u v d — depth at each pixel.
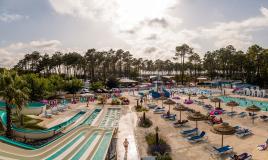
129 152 25.19
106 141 27.42
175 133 32.38
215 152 24.41
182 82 119.62
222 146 25.30
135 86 109.81
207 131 33.19
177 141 28.86
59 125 34.38
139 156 24.00
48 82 59.59
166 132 32.91
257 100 64.88
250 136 30.67
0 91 26.62
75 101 61.44
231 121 39.22
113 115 45.72
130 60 149.12
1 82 26.91
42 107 44.09
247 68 106.38
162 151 24.69
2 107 37.94
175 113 46.50
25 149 19.25
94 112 50.53
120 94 80.00
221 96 73.81
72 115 44.84
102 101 59.94
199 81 126.50
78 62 124.94
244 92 77.62
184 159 23.33
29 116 40.38
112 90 87.94
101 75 145.12
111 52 137.50
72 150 22.95
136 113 47.59
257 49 100.25
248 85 96.50
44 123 37.19
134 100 66.62
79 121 39.78
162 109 47.62
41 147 20.69
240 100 65.69
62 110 49.53
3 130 28.69
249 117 41.94
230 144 27.58
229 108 51.66
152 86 107.06
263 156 23.67
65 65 125.62
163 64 191.88
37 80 50.62
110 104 59.00
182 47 121.44
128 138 30.28
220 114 44.84
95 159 21.34
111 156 23.31
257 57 98.81
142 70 188.50
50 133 30.06
